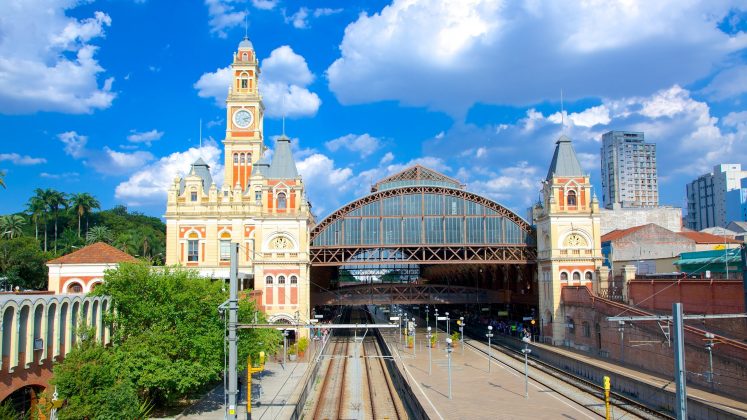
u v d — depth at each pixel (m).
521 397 55.72
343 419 53.59
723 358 49.44
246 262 87.81
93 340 42.84
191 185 88.81
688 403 47.84
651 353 61.12
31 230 142.50
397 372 70.25
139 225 173.62
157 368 45.38
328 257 101.94
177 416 47.84
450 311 158.12
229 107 112.25
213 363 48.91
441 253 107.31
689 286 63.44
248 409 46.97
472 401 53.78
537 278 98.31
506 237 96.25
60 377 36.94
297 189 89.06
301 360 77.31
